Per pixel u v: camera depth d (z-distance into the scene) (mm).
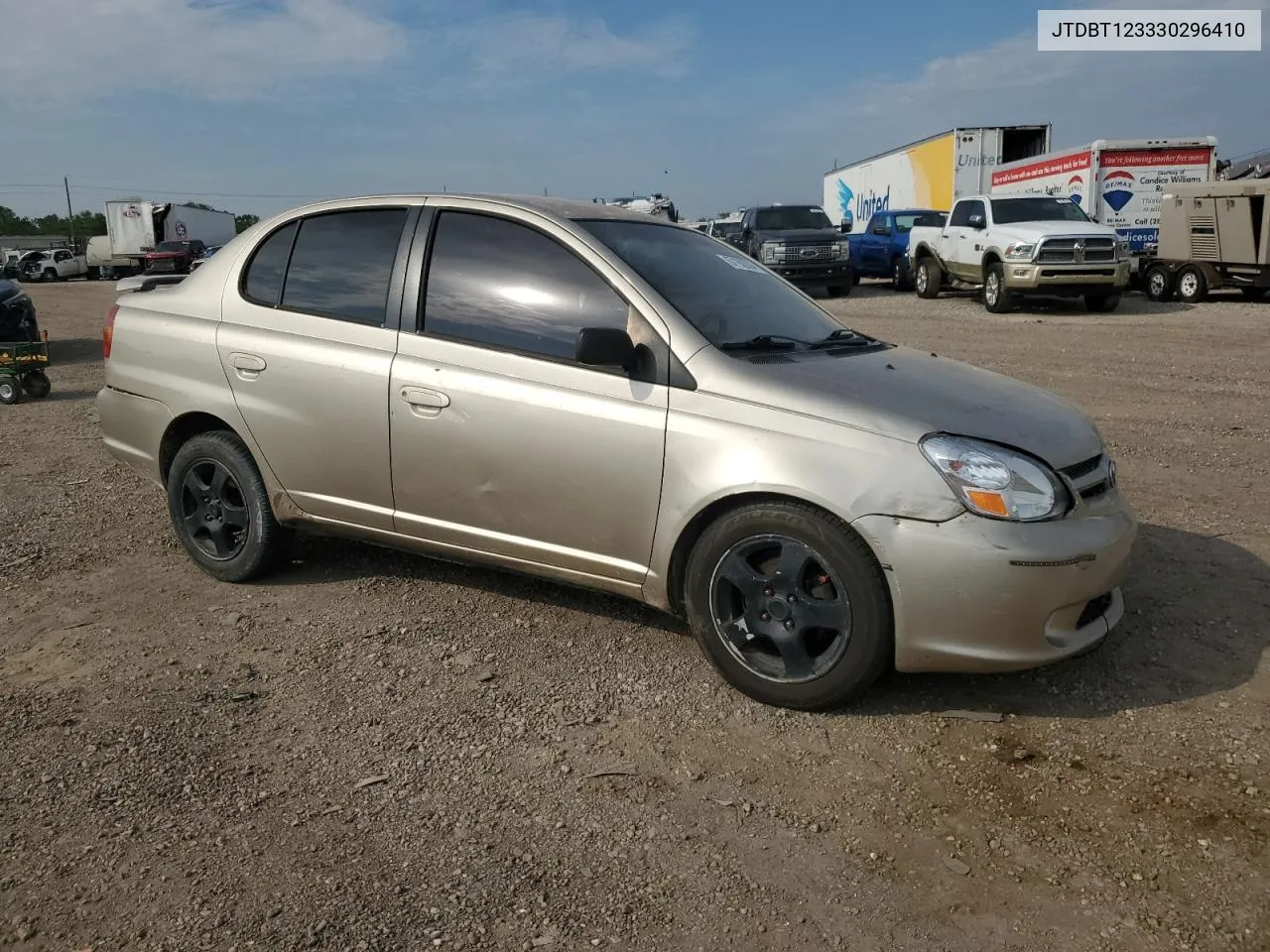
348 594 4496
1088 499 3365
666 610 3686
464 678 3682
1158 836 2695
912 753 3148
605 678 3676
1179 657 3734
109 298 26062
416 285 4047
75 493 6230
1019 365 10844
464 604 4367
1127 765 3047
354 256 4254
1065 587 3156
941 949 2314
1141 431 7504
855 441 3227
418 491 4008
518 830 2781
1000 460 3184
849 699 3352
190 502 4688
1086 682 3564
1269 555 4758
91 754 3170
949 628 3150
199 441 4551
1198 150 19094
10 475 6699
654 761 3127
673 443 3451
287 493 4359
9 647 3979
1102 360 11125
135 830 2777
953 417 3320
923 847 2686
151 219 45562
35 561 4949
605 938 2361
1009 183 22781
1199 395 8945
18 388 9609
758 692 3434
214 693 3578
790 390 3379
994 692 3514
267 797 2939
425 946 2336
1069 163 19984
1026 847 2672
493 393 3760
